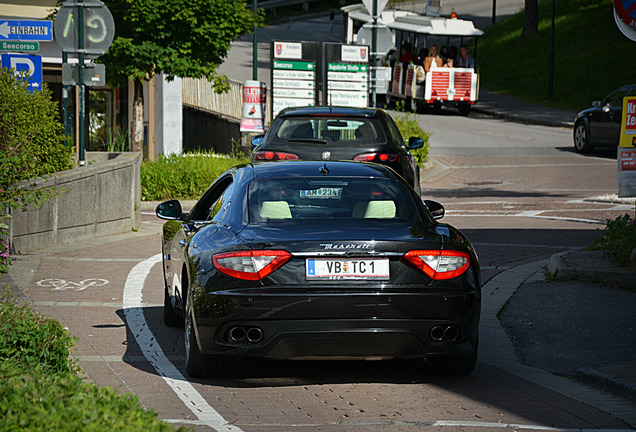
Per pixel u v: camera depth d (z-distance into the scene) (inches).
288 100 2477.9
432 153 2672.2
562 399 569.3
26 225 1140.5
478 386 597.3
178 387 583.2
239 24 1939.0
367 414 526.9
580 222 1435.8
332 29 6186.0
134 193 1390.3
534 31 4982.8
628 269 922.7
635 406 555.5
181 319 767.1
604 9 5036.9
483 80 4579.2
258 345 554.3
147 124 2413.9
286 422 508.7
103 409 346.0
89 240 1263.5
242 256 556.1
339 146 1195.3
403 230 580.1
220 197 662.5
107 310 831.7
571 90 4124.0
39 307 836.0
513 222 1455.5
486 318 800.3
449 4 6958.7
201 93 2864.2
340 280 553.3
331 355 560.4
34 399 361.4
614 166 2349.9
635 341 719.7
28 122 1140.5
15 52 1344.7
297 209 603.5
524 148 2773.1
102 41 1395.2
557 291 892.0
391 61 3703.3
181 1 1866.4
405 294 554.9
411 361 664.4
